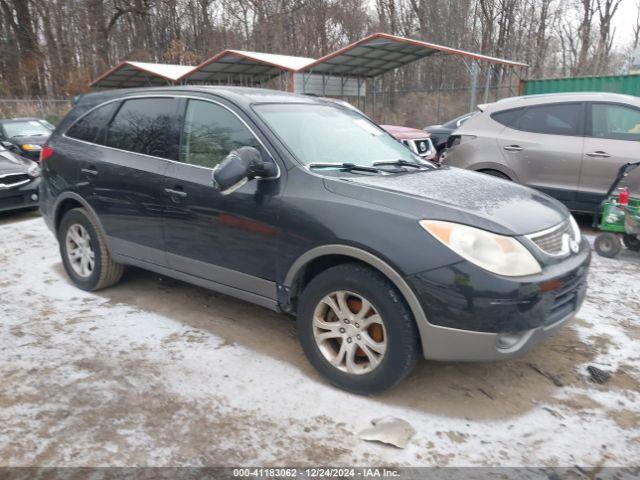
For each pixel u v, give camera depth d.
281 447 2.83
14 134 14.05
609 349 3.93
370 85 24.86
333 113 4.43
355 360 3.33
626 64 29.52
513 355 3.00
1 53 31.77
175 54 33.03
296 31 34.59
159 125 4.26
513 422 3.07
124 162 4.39
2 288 5.06
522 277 2.92
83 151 4.74
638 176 6.57
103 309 4.56
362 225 3.10
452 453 2.80
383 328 3.09
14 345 3.89
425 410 3.16
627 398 3.32
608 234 6.12
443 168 4.28
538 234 3.14
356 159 3.94
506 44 29.98
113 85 28.58
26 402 3.18
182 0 35.94
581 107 7.04
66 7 32.31
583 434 2.98
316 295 3.33
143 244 4.34
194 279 4.09
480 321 2.88
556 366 3.69
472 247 2.91
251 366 3.63
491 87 21.88
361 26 34.78
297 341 4.01
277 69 22.92
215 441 2.86
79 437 2.88
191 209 3.90
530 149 7.24
